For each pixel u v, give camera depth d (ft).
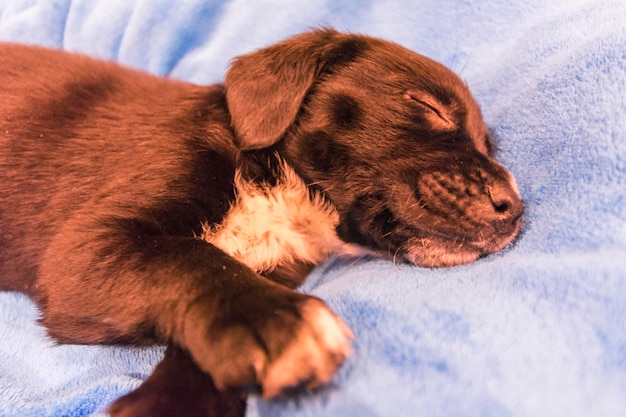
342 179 1.27
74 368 1.26
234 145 1.26
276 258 1.32
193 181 1.22
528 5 1.61
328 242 1.33
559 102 1.28
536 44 1.45
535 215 1.21
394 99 1.27
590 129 1.20
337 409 0.97
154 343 1.13
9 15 2.10
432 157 1.24
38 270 1.26
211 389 1.09
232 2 1.89
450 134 1.27
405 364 0.99
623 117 1.17
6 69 1.35
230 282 1.05
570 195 1.16
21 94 1.31
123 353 1.25
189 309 1.04
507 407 0.93
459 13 1.68
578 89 1.26
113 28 1.95
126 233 1.15
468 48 1.66
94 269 1.12
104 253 1.13
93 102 1.30
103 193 1.20
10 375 1.26
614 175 1.13
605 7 1.40
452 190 1.22
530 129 1.32
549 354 0.97
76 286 1.13
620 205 1.10
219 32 1.88
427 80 1.29
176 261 1.09
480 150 1.30
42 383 1.25
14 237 1.27
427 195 1.22
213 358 1.00
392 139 1.25
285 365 0.98
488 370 0.96
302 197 1.30
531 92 1.36
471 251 1.21
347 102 1.27
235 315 1.01
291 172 1.29
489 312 1.02
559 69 1.32
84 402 1.17
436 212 1.22
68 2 2.02
